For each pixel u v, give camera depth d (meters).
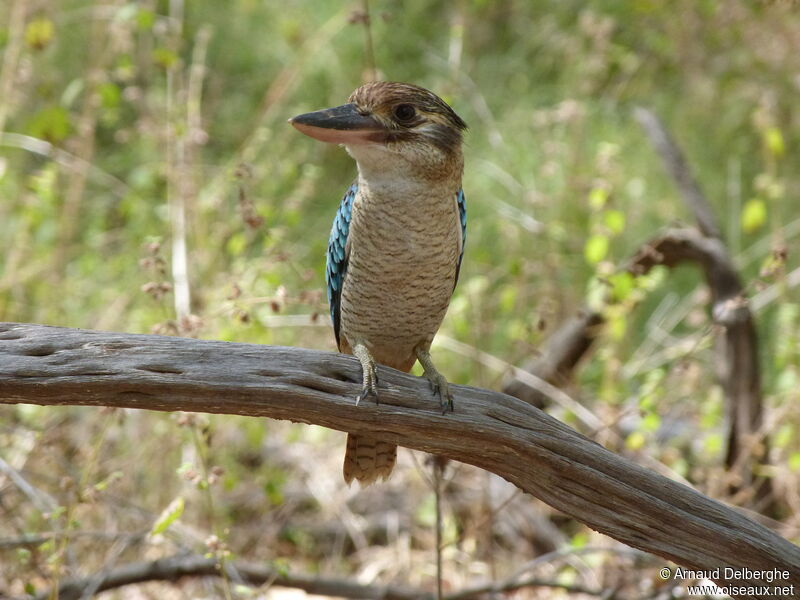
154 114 14.06
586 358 12.09
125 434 11.17
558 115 15.07
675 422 12.46
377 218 7.73
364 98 7.61
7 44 14.00
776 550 6.79
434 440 6.88
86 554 10.21
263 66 19.11
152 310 11.55
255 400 6.50
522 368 12.40
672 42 19.09
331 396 6.67
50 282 12.73
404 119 7.56
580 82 17.20
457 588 10.99
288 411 6.62
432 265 7.92
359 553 11.70
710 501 6.87
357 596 9.84
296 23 18.44
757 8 17.00
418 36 19.95
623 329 10.79
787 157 17.38
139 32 15.71
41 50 12.31
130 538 9.34
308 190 12.36
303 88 18.66
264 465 12.61
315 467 12.70
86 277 13.79
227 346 6.54
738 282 10.91
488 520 10.38
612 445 10.95
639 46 19.66
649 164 17.11
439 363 13.08
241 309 8.96
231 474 10.13
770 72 17.95
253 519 12.06
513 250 13.52
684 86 19.23
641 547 6.96
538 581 9.64
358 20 10.19
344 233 8.42
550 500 7.01
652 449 11.65
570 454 6.85
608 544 10.85
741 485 10.49
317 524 12.12
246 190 11.39
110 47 13.07
